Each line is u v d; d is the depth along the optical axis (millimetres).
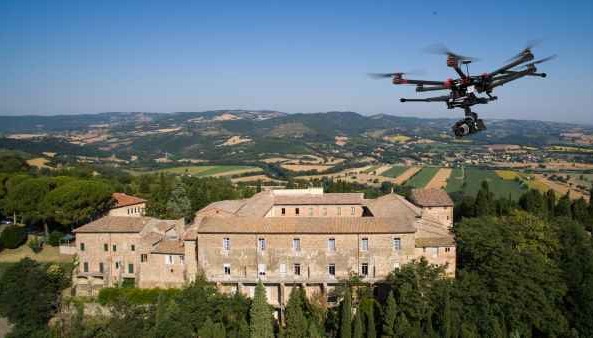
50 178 128125
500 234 87188
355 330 68938
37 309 84875
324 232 82688
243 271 84875
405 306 70188
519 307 73312
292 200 120938
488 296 74188
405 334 66188
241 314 75438
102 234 92875
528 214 95375
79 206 113062
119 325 71688
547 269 78688
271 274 84188
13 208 117625
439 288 72000
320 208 119875
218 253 85312
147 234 93812
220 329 69688
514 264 75875
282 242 83750
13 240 112625
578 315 75875
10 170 163000
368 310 72625
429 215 105750
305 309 77375
